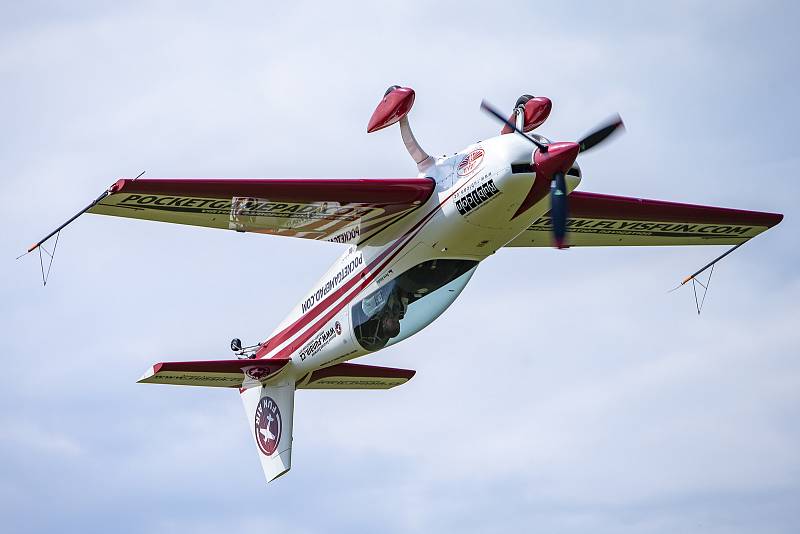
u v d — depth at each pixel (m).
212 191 50.88
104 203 50.34
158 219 53.62
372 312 60.22
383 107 55.53
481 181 51.91
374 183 53.28
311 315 64.88
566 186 50.94
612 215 61.81
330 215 55.75
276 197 52.62
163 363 63.34
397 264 57.91
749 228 65.06
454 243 54.94
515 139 51.50
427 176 55.19
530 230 64.31
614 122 51.06
